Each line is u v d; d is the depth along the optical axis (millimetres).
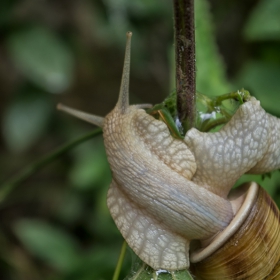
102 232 371
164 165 249
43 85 364
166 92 451
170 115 250
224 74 296
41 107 382
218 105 254
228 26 431
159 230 251
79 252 361
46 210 468
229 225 251
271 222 254
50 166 453
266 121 251
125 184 251
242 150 250
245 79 339
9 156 471
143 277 252
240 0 412
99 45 465
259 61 345
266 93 333
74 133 422
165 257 250
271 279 255
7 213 479
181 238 252
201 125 254
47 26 372
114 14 378
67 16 447
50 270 423
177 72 243
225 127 251
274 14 327
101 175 367
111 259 332
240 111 249
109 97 489
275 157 256
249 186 257
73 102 480
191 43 239
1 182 457
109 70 482
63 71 358
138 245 250
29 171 292
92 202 413
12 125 378
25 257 437
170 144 250
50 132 425
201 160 250
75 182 368
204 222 250
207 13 293
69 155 440
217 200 252
